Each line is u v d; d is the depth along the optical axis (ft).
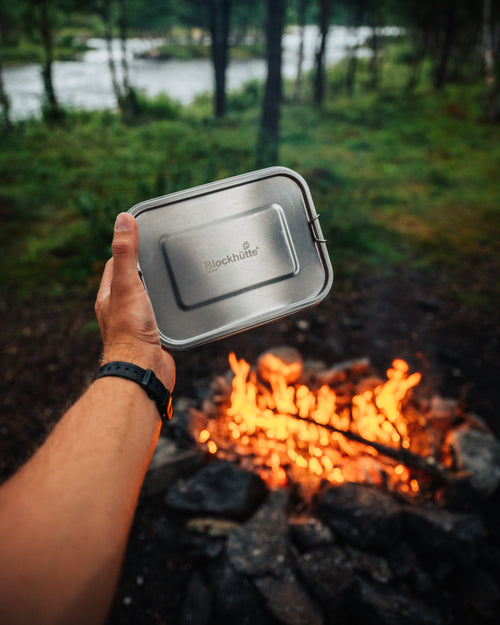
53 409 12.87
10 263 21.08
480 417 12.73
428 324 17.16
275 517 8.13
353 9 79.36
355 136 50.93
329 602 6.95
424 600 7.36
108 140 46.37
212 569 8.03
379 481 8.77
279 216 3.58
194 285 3.43
